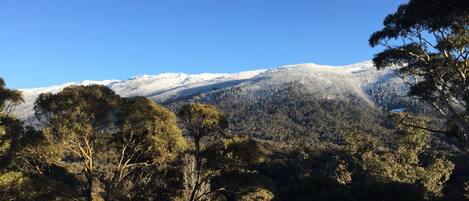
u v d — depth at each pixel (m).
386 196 46.88
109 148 29.80
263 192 33.75
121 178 29.23
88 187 27.97
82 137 27.31
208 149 30.48
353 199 48.38
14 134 26.91
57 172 31.48
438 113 30.36
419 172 51.47
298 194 54.88
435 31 26.27
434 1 23.44
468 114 26.83
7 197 24.70
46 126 26.94
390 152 54.62
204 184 34.44
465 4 22.19
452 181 74.19
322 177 55.97
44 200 25.75
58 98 26.47
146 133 29.73
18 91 27.25
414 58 29.28
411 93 30.70
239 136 30.97
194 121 32.22
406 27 26.81
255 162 30.28
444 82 28.34
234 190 30.73
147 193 33.41
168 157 31.19
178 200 34.09
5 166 26.41
